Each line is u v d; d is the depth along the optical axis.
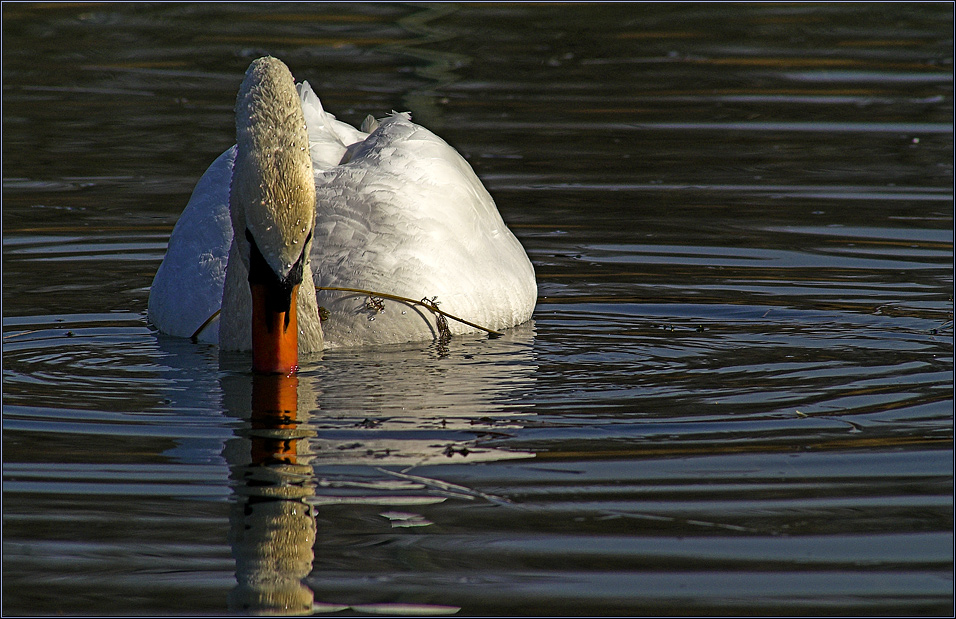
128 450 9.96
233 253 12.51
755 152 21.61
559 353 12.80
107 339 13.27
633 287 15.35
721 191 19.56
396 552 8.20
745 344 13.02
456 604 7.55
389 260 13.48
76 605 7.62
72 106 24.27
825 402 11.04
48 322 13.88
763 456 9.77
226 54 27.67
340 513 8.80
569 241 17.36
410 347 13.08
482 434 10.30
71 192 19.45
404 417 10.71
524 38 28.92
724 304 14.58
